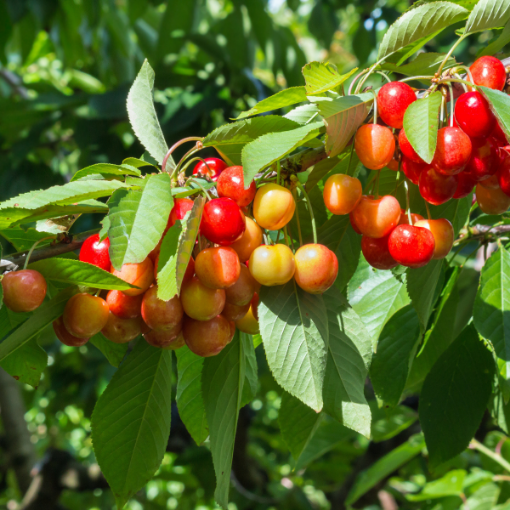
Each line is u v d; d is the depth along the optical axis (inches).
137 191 27.9
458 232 34.9
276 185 29.0
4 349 28.3
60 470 78.4
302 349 29.0
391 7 85.3
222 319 29.5
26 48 82.6
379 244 30.3
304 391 28.8
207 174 31.3
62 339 29.6
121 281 28.1
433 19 30.7
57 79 96.8
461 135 28.9
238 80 67.3
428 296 32.6
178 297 28.8
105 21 81.2
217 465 29.6
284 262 28.6
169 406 31.1
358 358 30.2
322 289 29.1
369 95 29.3
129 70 84.7
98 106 61.1
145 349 30.8
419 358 37.0
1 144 72.3
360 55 87.3
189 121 61.1
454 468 54.5
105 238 29.2
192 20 74.9
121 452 30.7
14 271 28.4
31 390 98.3
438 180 29.5
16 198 28.0
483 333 32.5
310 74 29.8
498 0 30.0
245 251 29.2
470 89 29.8
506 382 31.8
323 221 32.4
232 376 30.8
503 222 36.2
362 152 29.3
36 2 70.3
